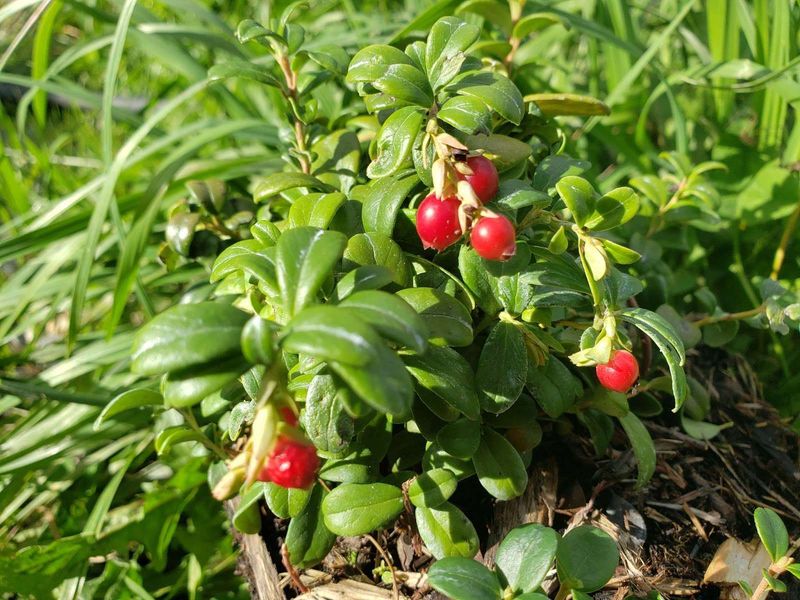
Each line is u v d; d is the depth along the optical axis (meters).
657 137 0.34
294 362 0.18
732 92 0.31
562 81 0.34
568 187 0.16
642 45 0.33
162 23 0.33
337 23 0.39
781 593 0.19
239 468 0.13
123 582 0.24
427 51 0.17
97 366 0.27
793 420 0.24
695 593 0.18
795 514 0.21
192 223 0.22
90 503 0.26
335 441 0.15
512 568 0.16
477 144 0.17
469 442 0.17
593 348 0.16
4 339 0.27
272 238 0.17
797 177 0.27
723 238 0.29
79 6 0.31
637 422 0.20
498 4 0.24
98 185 0.27
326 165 0.21
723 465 0.21
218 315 0.13
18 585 0.23
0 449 0.26
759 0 0.28
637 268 0.23
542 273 0.17
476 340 0.19
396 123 0.16
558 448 0.20
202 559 0.24
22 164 0.36
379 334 0.13
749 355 0.27
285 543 0.18
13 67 0.42
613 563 0.16
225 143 0.36
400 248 0.17
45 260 0.30
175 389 0.13
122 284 0.24
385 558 0.18
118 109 0.32
